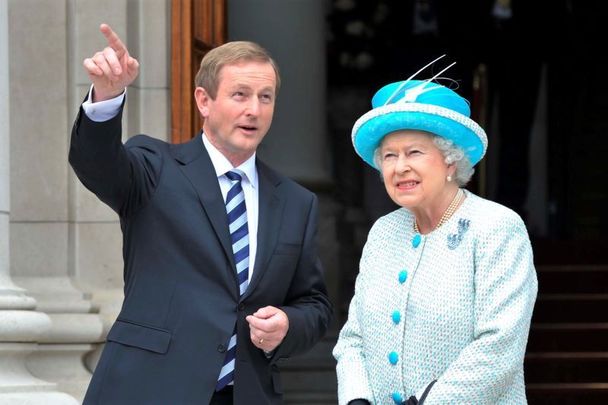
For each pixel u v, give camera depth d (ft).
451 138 45.01
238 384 49.83
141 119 86.07
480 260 44.62
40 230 82.84
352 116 193.77
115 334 49.80
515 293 44.21
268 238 51.34
